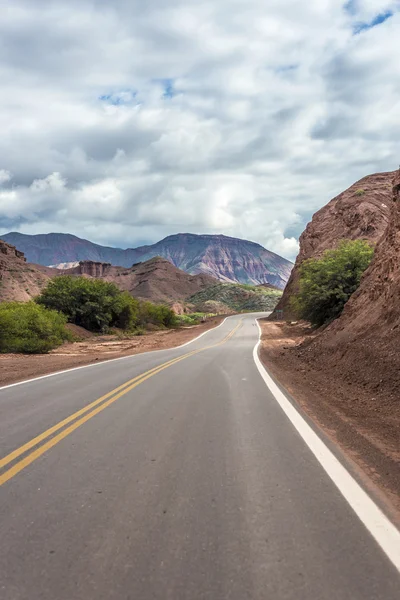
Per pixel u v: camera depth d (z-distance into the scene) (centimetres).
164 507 369
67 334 3947
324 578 264
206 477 444
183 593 249
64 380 1303
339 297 3394
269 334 4653
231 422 705
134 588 255
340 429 658
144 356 2311
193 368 1622
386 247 1870
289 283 8219
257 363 1827
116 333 5150
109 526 334
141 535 319
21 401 943
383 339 1226
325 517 348
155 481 433
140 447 559
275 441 586
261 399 931
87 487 418
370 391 966
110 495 397
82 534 322
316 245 6944
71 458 514
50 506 373
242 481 432
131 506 372
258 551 296
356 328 1606
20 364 1961
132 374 1430
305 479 437
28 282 11169
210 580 262
